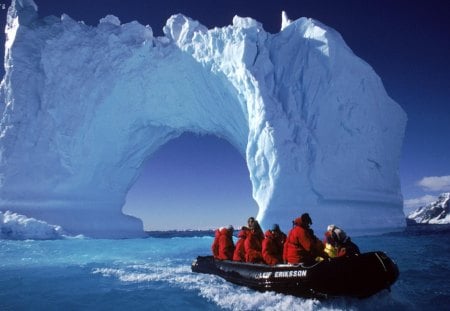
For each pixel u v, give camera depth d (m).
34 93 21.53
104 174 23.30
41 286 7.49
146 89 23.06
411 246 13.45
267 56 19.91
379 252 5.64
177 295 6.41
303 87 19.16
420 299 5.71
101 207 23.06
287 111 18.73
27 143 21.14
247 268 6.71
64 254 12.44
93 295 6.70
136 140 24.55
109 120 22.72
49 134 21.22
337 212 17.92
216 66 20.86
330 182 18.12
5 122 21.42
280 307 5.37
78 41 22.02
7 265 10.09
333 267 5.36
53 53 21.50
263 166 18.03
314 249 5.80
